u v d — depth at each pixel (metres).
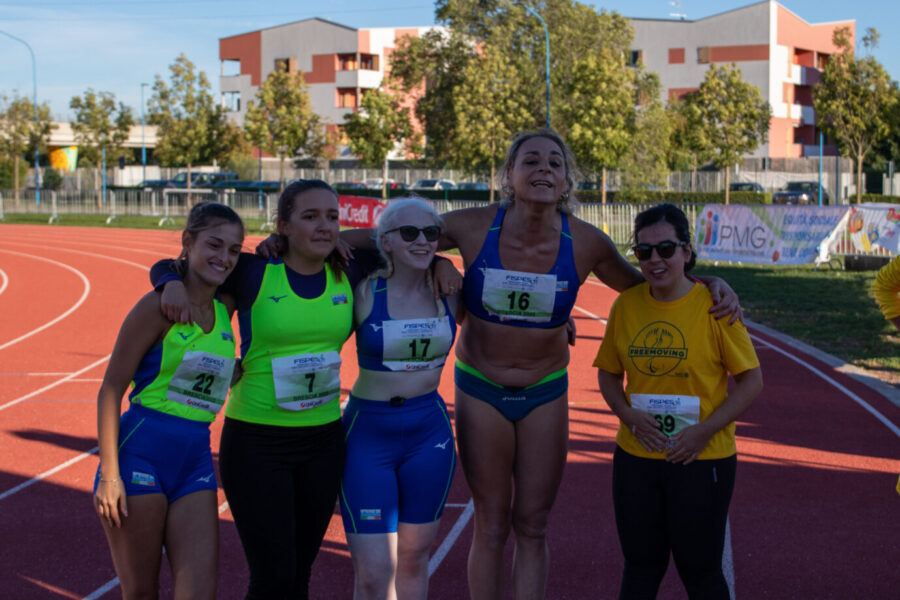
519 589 3.38
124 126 45.53
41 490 5.36
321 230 3.02
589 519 4.76
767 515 4.82
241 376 3.16
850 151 35.00
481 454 3.39
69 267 21.08
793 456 5.94
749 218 18.41
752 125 30.31
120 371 2.92
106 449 2.85
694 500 2.97
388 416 3.23
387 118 34.97
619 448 3.19
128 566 2.91
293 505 3.11
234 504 3.10
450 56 40.38
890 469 5.64
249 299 3.08
